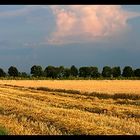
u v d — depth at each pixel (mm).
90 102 32812
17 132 16297
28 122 19516
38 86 64562
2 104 29156
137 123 20141
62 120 20062
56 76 111625
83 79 109125
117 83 78938
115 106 29219
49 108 26422
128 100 35312
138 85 68000
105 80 100875
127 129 18031
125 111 25812
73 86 63656
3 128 16781
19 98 36188
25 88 58844
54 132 16641
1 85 69500
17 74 113438
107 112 25578
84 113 23719
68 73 111625
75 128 17766
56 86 63812
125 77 109062
